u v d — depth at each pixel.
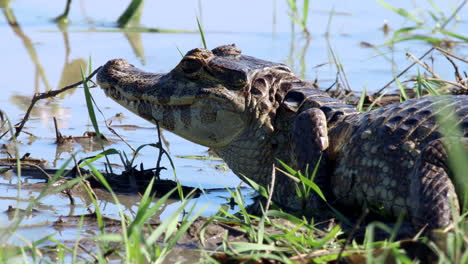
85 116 18.47
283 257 8.95
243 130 13.79
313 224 11.11
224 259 9.32
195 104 13.82
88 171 14.04
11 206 11.85
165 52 23.47
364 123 12.45
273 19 27.67
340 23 28.42
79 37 25.59
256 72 13.88
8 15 28.23
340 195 12.45
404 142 11.52
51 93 15.24
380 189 11.65
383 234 10.77
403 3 30.39
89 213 11.95
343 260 9.05
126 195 13.16
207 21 28.06
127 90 14.55
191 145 16.89
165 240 9.45
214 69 13.73
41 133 16.94
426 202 10.28
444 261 8.35
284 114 13.76
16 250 9.66
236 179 14.74
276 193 13.61
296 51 24.20
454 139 10.75
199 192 13.70
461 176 10.41
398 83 17.53
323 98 13.84
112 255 9.86
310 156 12.77
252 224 10.94
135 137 17.17
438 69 21.88
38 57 22.88
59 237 10.66
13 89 19.80
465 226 9.55
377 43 25.52
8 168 14.12
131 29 26.81
